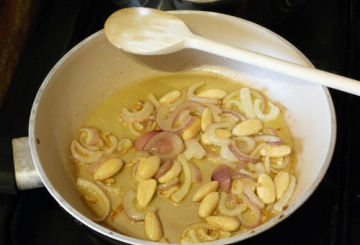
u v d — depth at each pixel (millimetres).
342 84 400
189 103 483
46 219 414
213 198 406
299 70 410
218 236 395
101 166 432
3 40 501
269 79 496
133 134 472
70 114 466
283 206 407
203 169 443
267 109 489
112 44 470
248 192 417
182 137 457
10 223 411
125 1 531
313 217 412
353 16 556
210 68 520
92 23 552
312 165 415
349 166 433
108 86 500
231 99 497
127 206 413
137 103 493
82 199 425
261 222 403
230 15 507
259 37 484
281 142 456
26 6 553
